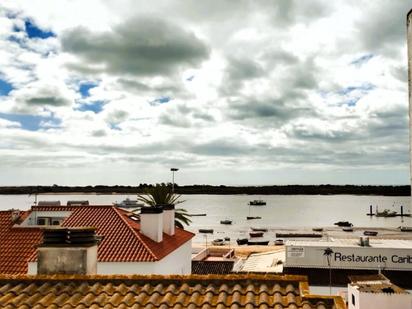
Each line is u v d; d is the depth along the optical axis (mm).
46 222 34688
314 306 8484
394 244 46812
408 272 43344
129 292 9297
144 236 29047
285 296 8922
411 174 7586
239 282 9516
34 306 8727
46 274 10484
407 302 26000
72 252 10562
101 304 8820
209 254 84188
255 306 8547
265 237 166250
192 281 9648
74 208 35375
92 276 9875
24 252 28266
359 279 30453
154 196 54719
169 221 32969
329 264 44312
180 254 32750
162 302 8812
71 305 8789
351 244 46688
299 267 44406
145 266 25422
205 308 8547
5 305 8727
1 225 31188
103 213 31359
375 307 26125
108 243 27375
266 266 47156
